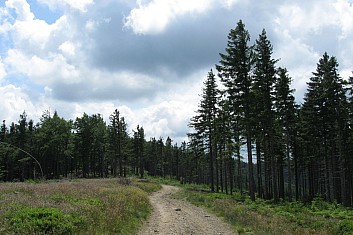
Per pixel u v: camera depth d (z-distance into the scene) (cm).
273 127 3756
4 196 1808
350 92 3588
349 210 2675
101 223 1266
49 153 8594
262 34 3516
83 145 8606
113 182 4209
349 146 4025
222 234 1441
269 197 4431
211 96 4653
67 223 1098
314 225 1625
